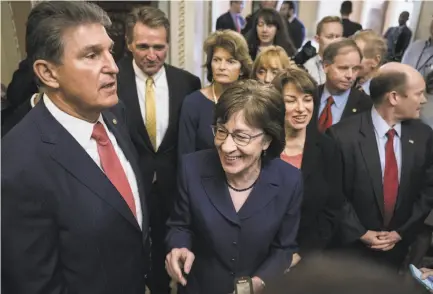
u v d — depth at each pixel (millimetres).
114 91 867
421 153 1416
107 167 934
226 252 1031
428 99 1793
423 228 1559
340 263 366
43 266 808
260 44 2471
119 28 3008
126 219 924
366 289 327
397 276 359
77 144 858
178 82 1892
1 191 739
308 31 4926
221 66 1652
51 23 760
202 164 1067
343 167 1428
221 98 958
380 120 1413
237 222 1002
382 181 1412
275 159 1080
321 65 2564
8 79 2768
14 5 2656
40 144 806
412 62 2520
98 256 881
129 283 991
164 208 1833
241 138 924
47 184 790
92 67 796
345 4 4078
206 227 1022
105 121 1037
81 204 837
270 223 1019
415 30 3627
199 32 3525
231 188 1037
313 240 1343
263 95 929
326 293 324
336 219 1419
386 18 4500
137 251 999
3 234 758
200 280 1104
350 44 1775
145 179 1775
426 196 1487
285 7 3908
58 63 783
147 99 1791
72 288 884
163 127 1831
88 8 807
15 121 1211
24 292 797
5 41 2705
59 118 860
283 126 993
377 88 1391
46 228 802
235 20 4090
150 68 1737
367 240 1424
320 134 1403
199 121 1693
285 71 1322
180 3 3180
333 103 1869
